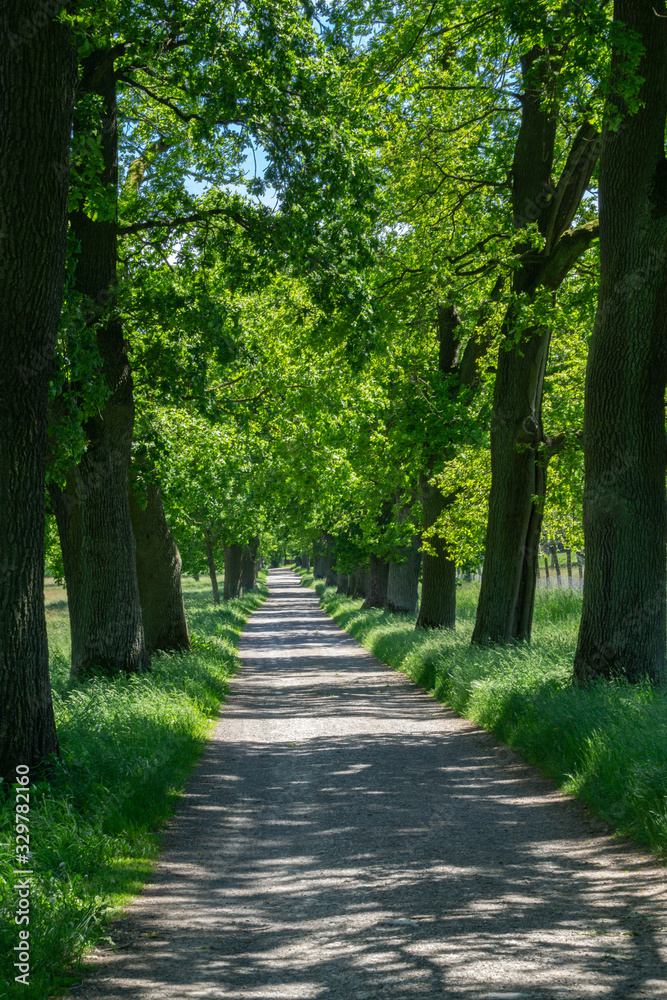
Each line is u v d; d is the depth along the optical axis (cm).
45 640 820
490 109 1719
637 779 751
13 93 729
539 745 1069
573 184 1641
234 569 5919
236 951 523
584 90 1369
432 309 2005
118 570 1623
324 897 619
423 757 1151
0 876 574
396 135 1733
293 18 1233
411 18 1484
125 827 764
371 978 468
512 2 1174
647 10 1174
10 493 786
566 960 475
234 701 1756
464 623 2686
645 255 1205
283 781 1034
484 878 644
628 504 1235
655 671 1224
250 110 1229
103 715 1152
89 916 555
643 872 628
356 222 1392
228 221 1557
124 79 1442
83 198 1223
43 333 780
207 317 1513
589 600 1259
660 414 1242
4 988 448
